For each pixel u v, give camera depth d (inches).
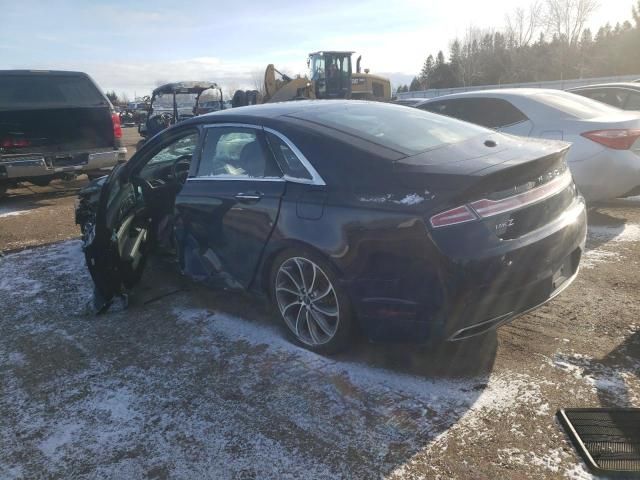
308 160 127.6
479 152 122.9
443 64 2669.8
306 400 113.9
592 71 2000.5
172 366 131.5
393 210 109.2
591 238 211.2
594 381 113.7
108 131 352.8
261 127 141.6
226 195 144.7
